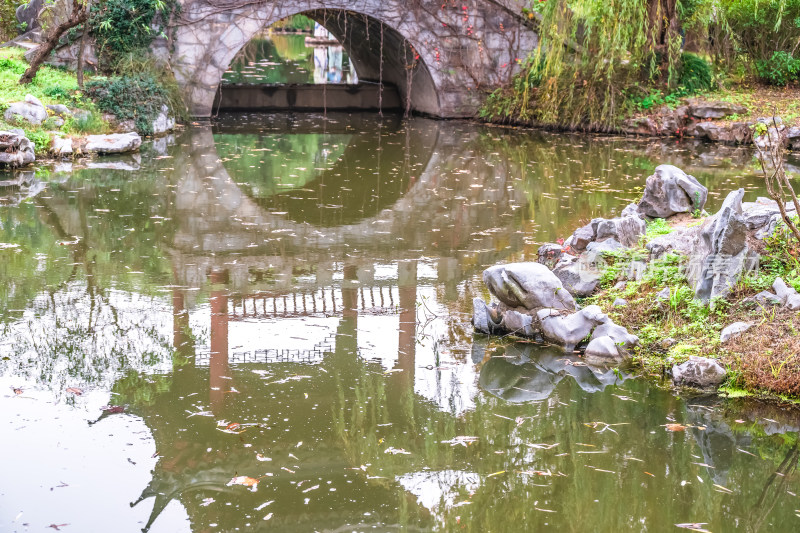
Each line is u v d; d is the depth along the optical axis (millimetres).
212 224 9547
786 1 18391
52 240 8586
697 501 4316
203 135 16234
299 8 18281
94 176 11859
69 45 16531
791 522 4137
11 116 12875
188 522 3994
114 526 3934
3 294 6938
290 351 6070
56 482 4273
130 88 15375
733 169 13617
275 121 18906
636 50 17969
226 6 17703
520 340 6414
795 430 5066
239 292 7277
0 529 3859
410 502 4250
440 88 19766
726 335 5852
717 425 5113
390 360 5980
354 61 24594
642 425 5109
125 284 7344
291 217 10016
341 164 13602
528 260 8297
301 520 4043
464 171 13180
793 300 5895
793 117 16828
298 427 4949
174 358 5859
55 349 5914
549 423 5117
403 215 10219
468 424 5082
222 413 5086
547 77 18562
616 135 17891
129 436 4766
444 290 7477
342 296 7273
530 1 19562
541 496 4328
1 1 19953
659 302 6398
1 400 5121
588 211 10477
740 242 6203
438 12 19281
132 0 16562
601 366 5941
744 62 19875
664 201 8445
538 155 14930
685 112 17734
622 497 4332
